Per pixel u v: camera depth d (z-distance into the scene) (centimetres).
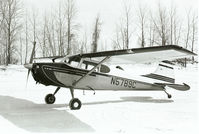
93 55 715
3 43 3084
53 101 809
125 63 819
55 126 493
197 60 3725
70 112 651
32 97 958
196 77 2048
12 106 744
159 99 944
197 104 812
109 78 812
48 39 3534
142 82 898
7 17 2925
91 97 987
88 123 523
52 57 859
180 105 789
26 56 3550
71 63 739
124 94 1093
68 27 3189
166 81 959
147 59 746
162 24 3647
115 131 457
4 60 3503
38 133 440
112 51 672
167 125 508
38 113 632
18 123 516
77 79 736
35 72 667
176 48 605
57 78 696
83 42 3959
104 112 654
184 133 446
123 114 627
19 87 1347
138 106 767
